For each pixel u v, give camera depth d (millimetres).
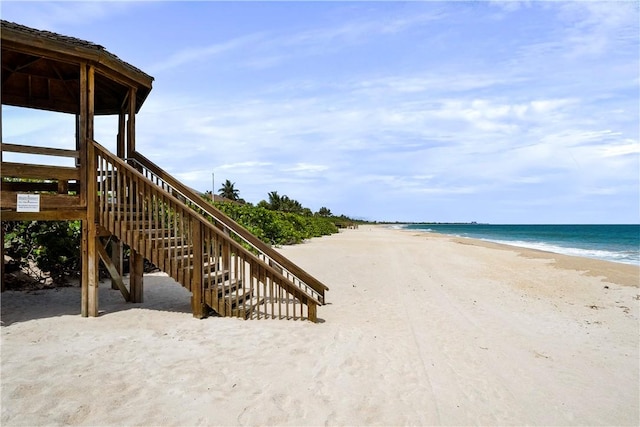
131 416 3695
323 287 8875
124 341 5719
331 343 5941
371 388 4504
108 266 8008
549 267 16922
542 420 4051
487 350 6082
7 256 9922
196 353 5328
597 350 6387
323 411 3951
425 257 20047
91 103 7121
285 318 7328
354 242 30891
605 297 10789
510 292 11094
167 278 11406
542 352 6160
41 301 8273
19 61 8305
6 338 5738
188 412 3811
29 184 9539
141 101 9195
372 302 9102
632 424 4051
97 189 7234
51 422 3541
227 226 9156
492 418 4020
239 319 7148
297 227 31969
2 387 4102
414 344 6129
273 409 3930
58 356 5039
